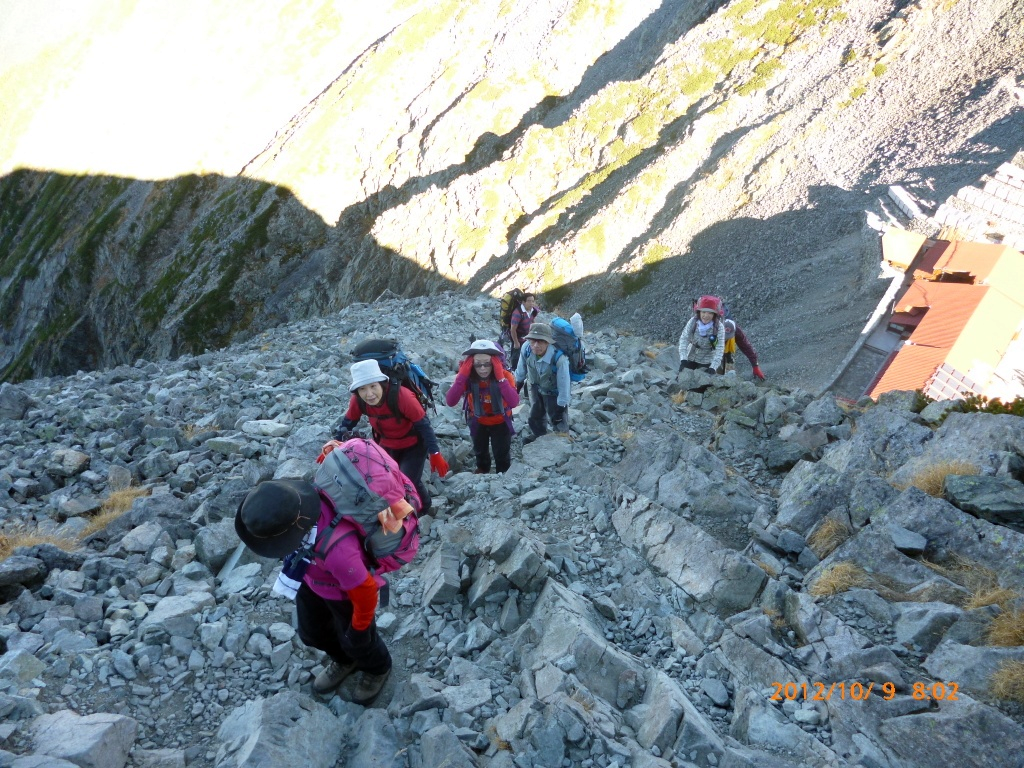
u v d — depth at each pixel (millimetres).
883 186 41812
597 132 63469
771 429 8641
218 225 97500
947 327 27875
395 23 138000
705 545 5297
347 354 13375
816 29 59125
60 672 4191
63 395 11594
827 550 5418
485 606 5031
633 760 3527
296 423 9016
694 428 9648
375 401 5250
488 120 84312
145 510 6258
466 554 5465
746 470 7809
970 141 41375
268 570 5445
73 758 3395
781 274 40688
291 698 3963
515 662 4477
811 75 55375
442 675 4484
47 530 6355
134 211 119312
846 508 5762
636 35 84188
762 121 53719
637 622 4844
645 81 64438
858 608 4625
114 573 5371
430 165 84250
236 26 144625
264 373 12359
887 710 3820
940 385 25609
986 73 46219
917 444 7074
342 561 3523
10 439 9117
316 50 134125
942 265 31562
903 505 5383
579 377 8625
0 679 3953
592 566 5473
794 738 3676
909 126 45781
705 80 61219
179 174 121188
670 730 3691
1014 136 39750
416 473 5711
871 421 7766
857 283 35719
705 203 49906
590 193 58062
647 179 54188
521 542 5227
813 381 30906
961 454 6262
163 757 3678
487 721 3943
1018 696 3762
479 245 63188
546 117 83438
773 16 62875
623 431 8961
